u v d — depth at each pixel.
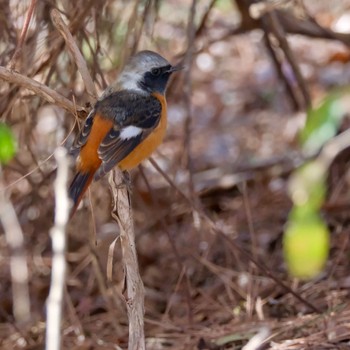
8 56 10.69
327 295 11.38
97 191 12.48
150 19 13.64
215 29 17.20
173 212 13.83
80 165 8.66
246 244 13.41
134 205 13.95
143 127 9.06
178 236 13.62
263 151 15.70
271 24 13.48
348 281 11.70
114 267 12.77
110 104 9.05
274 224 13.75
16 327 11.56
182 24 16.33
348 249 12.62
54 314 5.42
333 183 13.97
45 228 13.08
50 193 12.81
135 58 9.64
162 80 9.67
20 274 12.34
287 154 15.22
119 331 11.18
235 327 10.67
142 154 9.14
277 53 15.97
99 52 11.02
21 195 13.04
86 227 12.91
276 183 14.74
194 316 11.72
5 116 10.53
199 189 14.58
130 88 9.38
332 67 17.27
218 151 15.88
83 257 12.94
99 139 8.70
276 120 16.66
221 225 13.87
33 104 11.59
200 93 17.77
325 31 14.26
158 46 13.56
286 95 17.00
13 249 12.38
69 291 12.89
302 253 5.02
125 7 12.08
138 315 7.80
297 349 9.43
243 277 12.31
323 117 5.40
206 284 12.76
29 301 12.78
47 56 10.63
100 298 12.57
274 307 11.40
